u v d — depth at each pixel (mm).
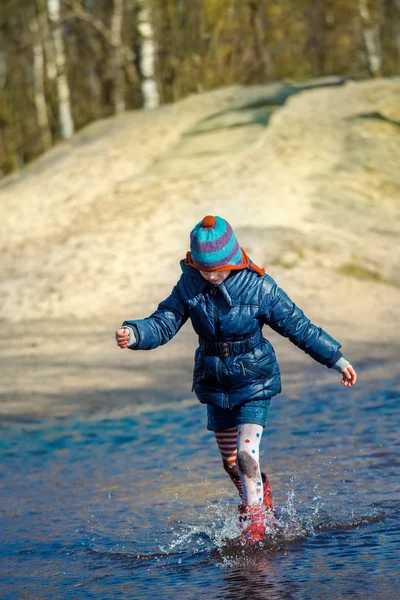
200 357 6836
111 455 9953
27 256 26859
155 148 36688
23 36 59500
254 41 57062
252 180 30859
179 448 10094
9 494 8422
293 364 16328
